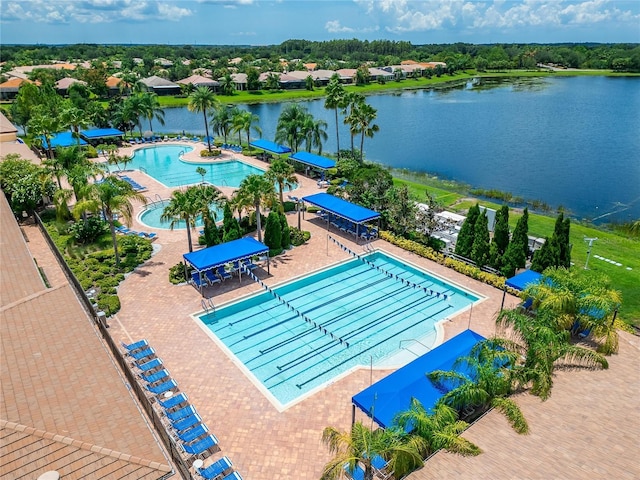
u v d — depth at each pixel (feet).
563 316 71.87
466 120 345.10
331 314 96.22
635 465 49.26
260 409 68.33
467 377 62.95
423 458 52.70
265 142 218.38
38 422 47.96
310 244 127.34
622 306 97.40
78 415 50.08
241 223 134.72
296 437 63.26
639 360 69.46
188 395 70.95
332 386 73.46
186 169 208.13
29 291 82.43
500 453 51.34
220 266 108.27
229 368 77.20
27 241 125.90
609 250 125.80
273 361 81.56
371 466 50.03
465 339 74.02
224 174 200.23
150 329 87.56
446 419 54.70
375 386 63.67
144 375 73.46
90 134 233.96
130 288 102.78
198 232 134.82
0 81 396.57
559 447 52.11
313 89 483.51
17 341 63.31
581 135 294.25
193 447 59.47
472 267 109.91
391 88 520.01
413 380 64.39
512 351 65.21
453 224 134.62
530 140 282.77
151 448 47.06
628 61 652.48
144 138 255.91
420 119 350.84
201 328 88.22
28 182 138.31
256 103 417.49
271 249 119.65
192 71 515.09
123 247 119.85
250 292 101.81
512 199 179.32
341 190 154.71
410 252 122.31
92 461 44.65
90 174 127.34
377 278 111.55
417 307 98.94
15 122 260.62
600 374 65.57
